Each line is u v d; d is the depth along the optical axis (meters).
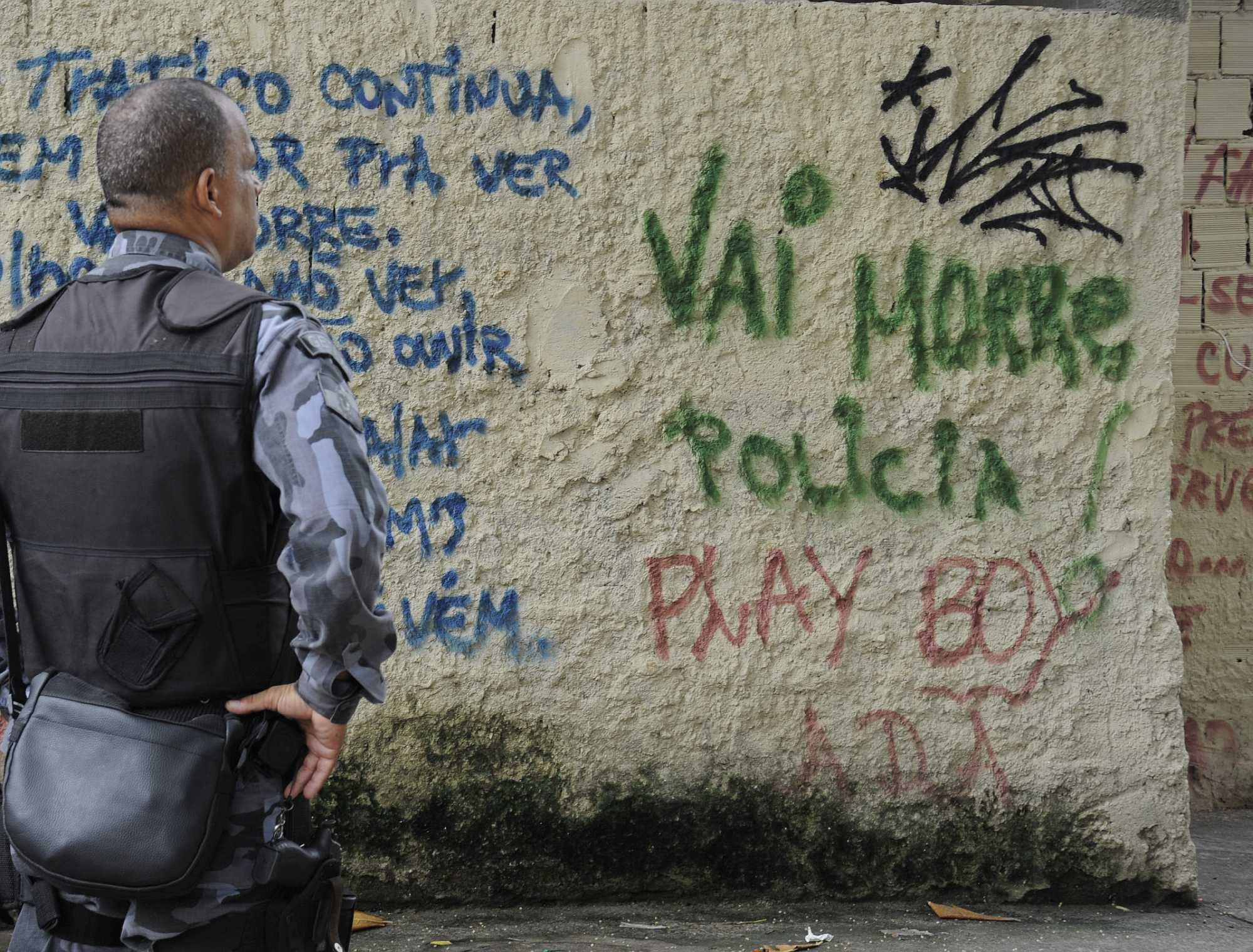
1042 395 3.59
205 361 1.77
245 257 2.05
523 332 3.46
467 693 3.44
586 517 3.47
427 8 3.43
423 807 3.42
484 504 3.45
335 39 3.40
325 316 3.40
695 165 3.49
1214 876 3.99
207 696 1.79
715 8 3.49
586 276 3.47
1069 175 3.59
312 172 3.39
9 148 3.33
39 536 1.82
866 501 3.55
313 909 1.87
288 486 1.72
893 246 3.54
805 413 3.53
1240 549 5.02
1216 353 5.02
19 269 3.34
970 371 3.57
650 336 3.49
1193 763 5.02
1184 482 5.02
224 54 3.37
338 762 3.40
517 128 3.45
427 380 3.43
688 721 3.49
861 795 3.54
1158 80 3.60
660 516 3.49
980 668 3.57
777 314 3.52
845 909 3.50
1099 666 3.60
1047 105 3.57
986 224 3.57
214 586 1.78
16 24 3.32
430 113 3.43
